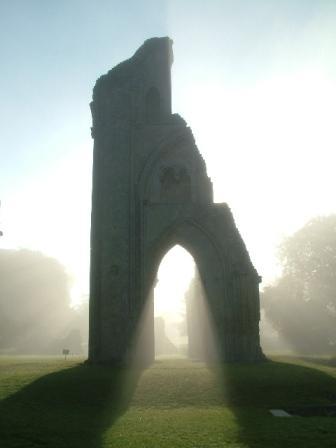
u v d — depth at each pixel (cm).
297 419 1298
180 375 1845
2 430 1139
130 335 2417
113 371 1975
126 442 1043
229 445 1013
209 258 2658
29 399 1501
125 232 2530
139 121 2816
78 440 1065
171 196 2830
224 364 2308
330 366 2286
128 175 2638
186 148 2809
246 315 2528
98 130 2733
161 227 2675
